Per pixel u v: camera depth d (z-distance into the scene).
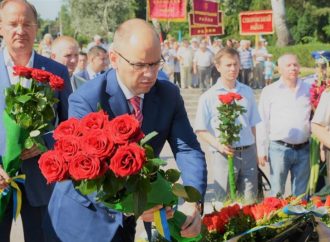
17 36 3.80
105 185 2.19
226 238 2.91
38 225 3.88
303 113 5.62
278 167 5.71
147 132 2.83
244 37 39.59
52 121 3.99
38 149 3.57
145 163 2.20
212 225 2.95
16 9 3.78
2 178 3.47
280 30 31.70
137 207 2.21
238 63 5.39
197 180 2.83
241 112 5.13
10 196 3.67
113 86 2.76
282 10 31.50
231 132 5.13
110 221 2.65
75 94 2.78
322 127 4.96
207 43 22.17
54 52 5.99
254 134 5.51
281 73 5.70
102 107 2.73
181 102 2.97
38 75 3.48
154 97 2.85
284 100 5.64
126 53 2.54
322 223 2.97
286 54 5.72
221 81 5.45
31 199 3.78
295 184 5.76
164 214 2.37
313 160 5.46
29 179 3.75
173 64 20.05
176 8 15.43
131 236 2.81
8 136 3.45
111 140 2.14
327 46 28.98
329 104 4.90
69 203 2.70
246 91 5.48
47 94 3.49
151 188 2.25
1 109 3.77
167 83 2.95
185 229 2.56
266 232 2.92
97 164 2.12
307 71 25.55
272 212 2.97
